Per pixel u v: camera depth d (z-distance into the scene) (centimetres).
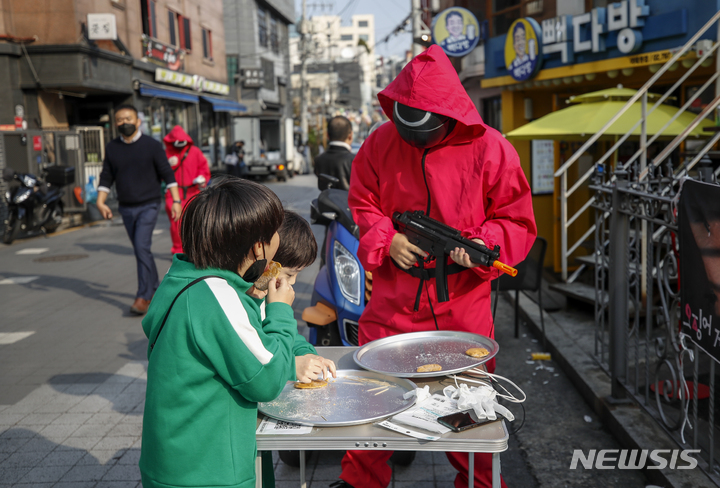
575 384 425
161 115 2109
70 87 1525
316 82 6894
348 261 387
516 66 914
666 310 317
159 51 2047
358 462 244
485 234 231
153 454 164
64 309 695
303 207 1567
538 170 938
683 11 658
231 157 2366
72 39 1486
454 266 243
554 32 839
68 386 456
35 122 1507
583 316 569
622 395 371
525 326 581
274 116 2992
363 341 271
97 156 1628
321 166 565
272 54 3981
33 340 579
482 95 1150
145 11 2031
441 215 241
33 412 409
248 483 166
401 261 241
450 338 236
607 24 749
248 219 162
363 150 258
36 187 1198
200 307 159
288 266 196
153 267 659
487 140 234
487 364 257
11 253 1073
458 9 1016
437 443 161
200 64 2595
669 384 316
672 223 300
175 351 160
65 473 327
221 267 165
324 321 390
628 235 356
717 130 616
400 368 208
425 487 307
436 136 226
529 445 347
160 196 655
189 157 852
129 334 593
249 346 159
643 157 595
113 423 390
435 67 223
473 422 167
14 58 1460
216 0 2820
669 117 661
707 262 253
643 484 300
